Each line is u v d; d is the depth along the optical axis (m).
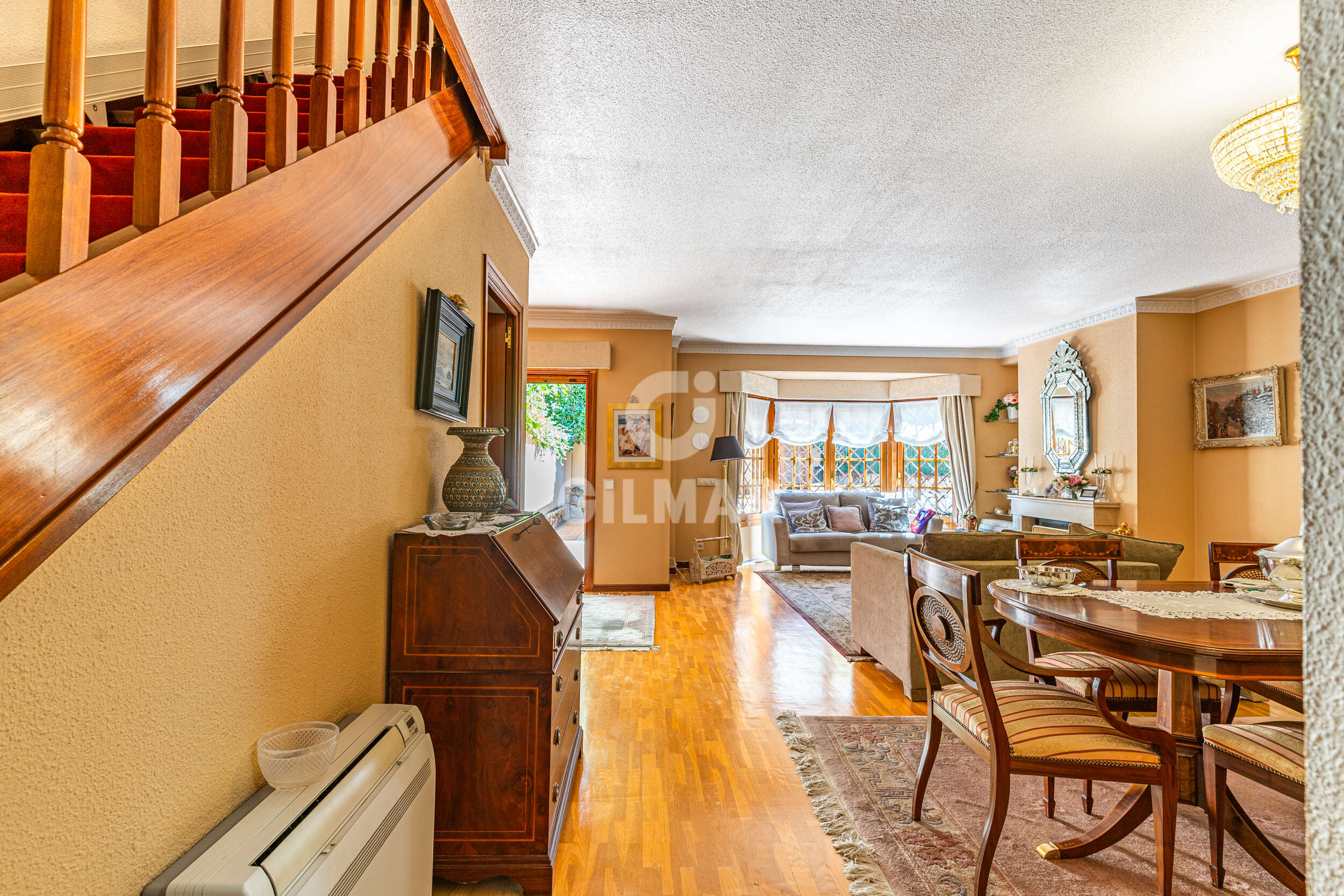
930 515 7.79
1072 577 2.45
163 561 1.00
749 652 4.40
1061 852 2.06
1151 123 2.75
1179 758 2.30
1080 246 4.30
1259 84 2.46
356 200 1.58
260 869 1.00
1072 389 6.27
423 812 1.60
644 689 3.69
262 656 1.29
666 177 3.30
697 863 2.07
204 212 1.05
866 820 2.30
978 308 6.02
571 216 3.84
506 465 4.01
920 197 3.53
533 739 1.91
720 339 7.74
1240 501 5.16
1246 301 5.14
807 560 7.62
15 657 0.76
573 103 2.63
